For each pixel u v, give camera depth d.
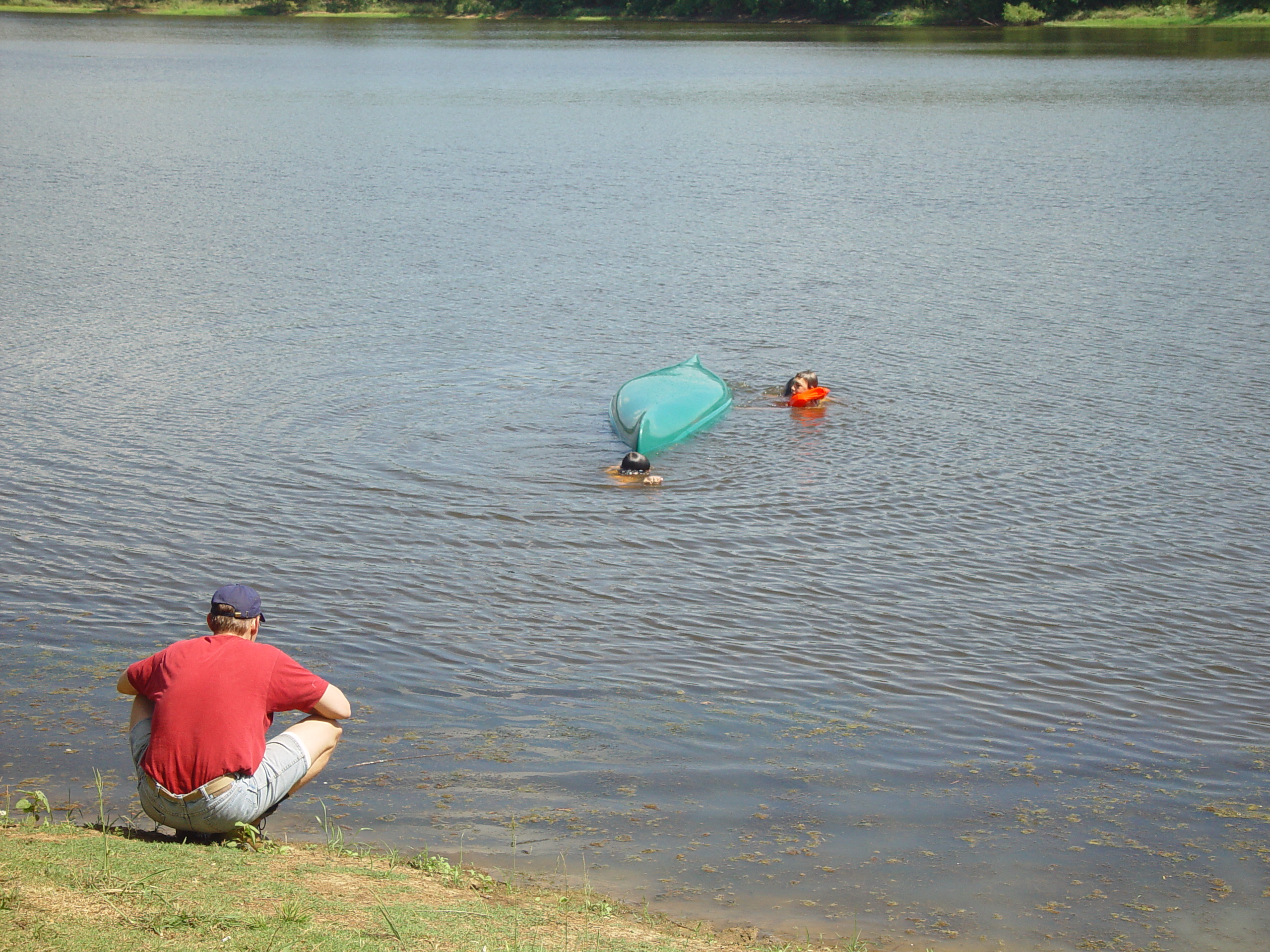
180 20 125.12
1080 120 48.88
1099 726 8.91
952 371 18.08
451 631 10.20
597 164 39.69
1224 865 7.21
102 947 4.47
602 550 11.98
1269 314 21.02
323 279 23.69
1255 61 71.62
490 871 6.77
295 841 6.96
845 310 21.58
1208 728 8.90
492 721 8.74
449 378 17.56
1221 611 10.77
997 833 7.49
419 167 39.00
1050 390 17.14
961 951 6.27
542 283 23.50
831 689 9.35
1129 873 7.10
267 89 62.94
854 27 108.44
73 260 25.02
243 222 29.45
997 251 26.31
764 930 6.32
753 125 49.03
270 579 11.10
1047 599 10.98
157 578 11.04
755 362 18.59
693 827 7.44
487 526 12.52
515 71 73.81
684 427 15.20
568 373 17.91
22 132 46.28
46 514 12.47
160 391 16.70
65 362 17.97
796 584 11.26
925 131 46.59
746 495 13.44
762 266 25.06
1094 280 23.67
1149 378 17.64
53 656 9.48
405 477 13.82
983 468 14.23
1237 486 13.65
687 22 119.31
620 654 9.88
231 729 5.79
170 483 13.42
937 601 10.91
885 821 7.60
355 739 8.41
